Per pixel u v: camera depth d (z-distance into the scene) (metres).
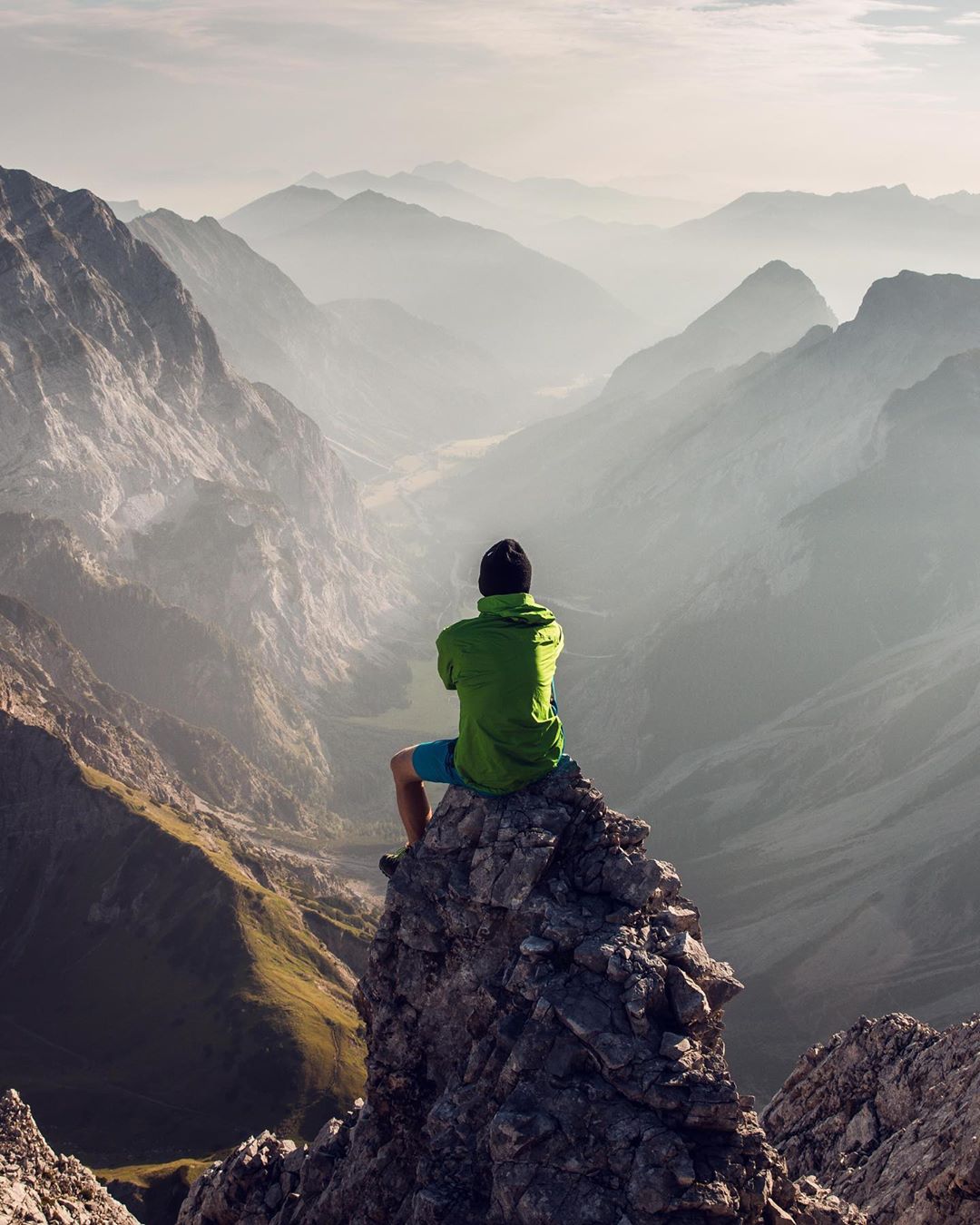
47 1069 95.12
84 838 114.00
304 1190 13.11
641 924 10.67
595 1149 9.45
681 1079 9.60
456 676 11.01
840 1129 22.61
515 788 11.24
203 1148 85.25
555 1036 10.02
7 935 109.38
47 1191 23.03
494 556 11.24
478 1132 10.23
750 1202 9.30
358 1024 99.50
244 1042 93.62
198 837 120.06
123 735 139.25
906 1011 103.19
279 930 108.44
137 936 106.75
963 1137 15.95
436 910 11.22
